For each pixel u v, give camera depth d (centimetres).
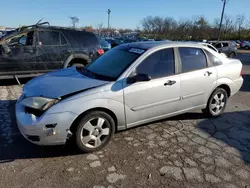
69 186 281
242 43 4559
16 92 659
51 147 364
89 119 341
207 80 459
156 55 403
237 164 337
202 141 399
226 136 421
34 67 724
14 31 741
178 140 399
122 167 320
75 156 343
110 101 350
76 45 776
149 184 289
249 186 292
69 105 322
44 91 344
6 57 679
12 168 312
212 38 5741
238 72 515
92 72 410
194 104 456
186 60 436
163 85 399
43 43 727
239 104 614
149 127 445
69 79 377
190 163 334
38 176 297
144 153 356
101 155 347
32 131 317
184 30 6072
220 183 295
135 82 370
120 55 421
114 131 371
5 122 450
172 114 432
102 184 286
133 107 376
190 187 287
